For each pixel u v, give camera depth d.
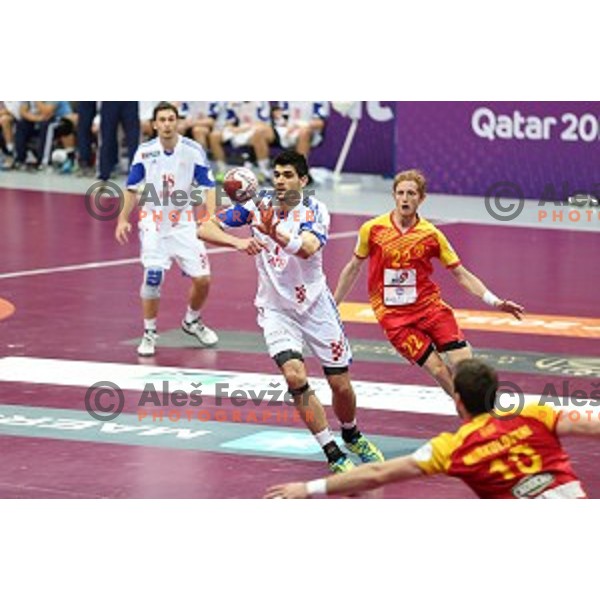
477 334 30.80
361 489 16.47
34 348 29.17
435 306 23.16
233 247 21.53
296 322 21.83
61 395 25.69
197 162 28.67
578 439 23.41
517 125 49.41
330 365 21.89
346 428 22.20
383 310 23.27
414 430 23.86
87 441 23.05
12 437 23.20
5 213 46.97
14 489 20.62
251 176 22.08
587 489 20.95
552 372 27.52
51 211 47.47
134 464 21.94
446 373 22.94
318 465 22.00
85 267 38.00
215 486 20.86
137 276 36.94
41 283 35.78
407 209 22.97
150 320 28.66
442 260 23.11
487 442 16.59
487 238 42.78
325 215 21.70
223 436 23.44
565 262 39.28
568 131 48.62
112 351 28.98
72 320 31.77
